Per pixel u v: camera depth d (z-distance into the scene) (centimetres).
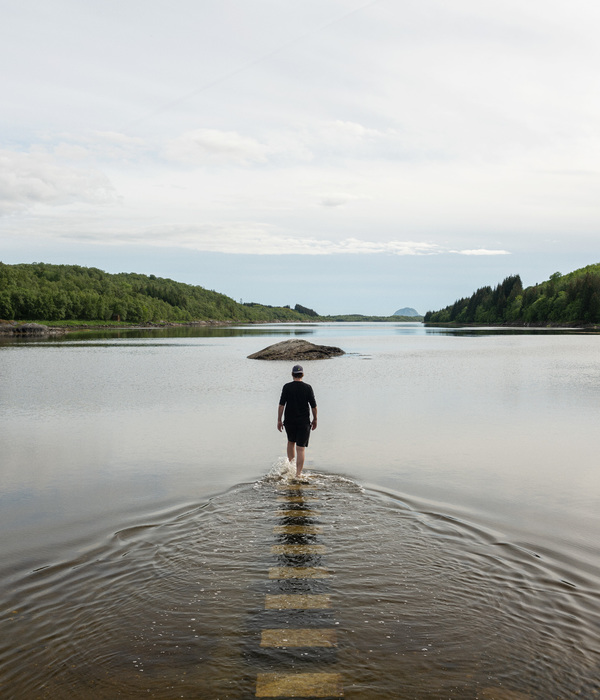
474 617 443
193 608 457
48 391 2045
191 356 4181
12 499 773
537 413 1509
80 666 382
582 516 690
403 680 366
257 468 925
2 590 493
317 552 566
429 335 9431
